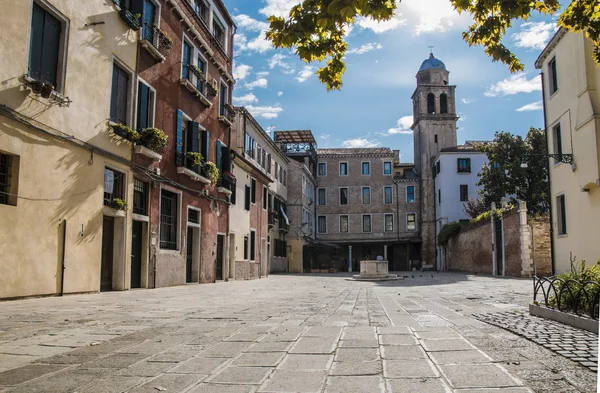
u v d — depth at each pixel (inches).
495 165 1444.4
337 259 2111.2
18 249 346.3
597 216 653.3
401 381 125.0
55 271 387.2
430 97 2063.2
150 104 572.1
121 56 497.4
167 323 238.2
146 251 549.3
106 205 470.6
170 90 623.8
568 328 209.9
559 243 773.9
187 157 668.1
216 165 815.7
